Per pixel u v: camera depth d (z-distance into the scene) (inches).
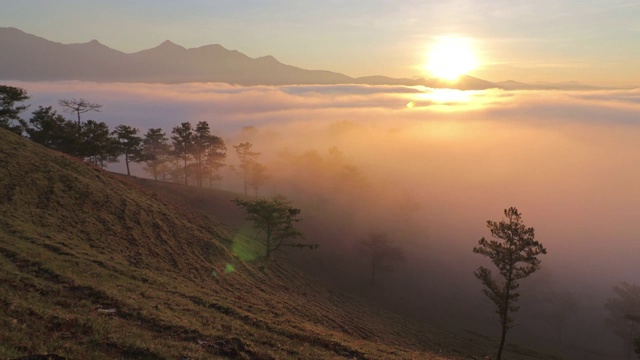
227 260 1620.3
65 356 507.5
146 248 1318.9
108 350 560.7
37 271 797.9
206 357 612.7
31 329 556.1
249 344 713.6
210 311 864.3
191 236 1649.9
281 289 1620.3
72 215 1293.1
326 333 981.2
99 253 1090.7
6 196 1210.0
